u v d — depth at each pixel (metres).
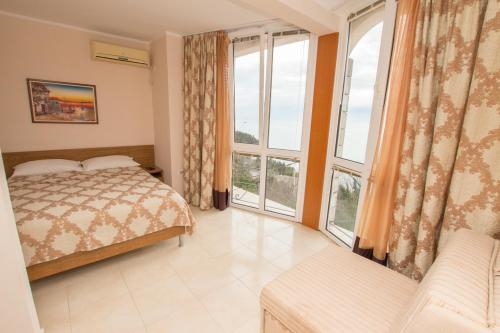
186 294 1.84
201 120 3.35
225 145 3.24
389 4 1.88
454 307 0.75
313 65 2.67
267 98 3.01
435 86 1.47
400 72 1.63
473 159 1.31
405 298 1.23
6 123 2.88
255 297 1.83
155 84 3.68
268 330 1.29
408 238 1.61
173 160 3.55
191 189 3.59
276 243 2.62
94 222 1.87
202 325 1.57
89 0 2.37
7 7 2.56
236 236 2.75
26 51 2.87
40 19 2.88
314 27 2.33
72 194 2.17
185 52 3.28
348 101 2.49
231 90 3.23
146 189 2.40
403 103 1.62
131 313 1.65
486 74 1.24
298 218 3.13
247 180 3.51
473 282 0.86
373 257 1.89
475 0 1.25
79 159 3.38
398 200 1.68
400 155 1.67
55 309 1.66
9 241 1.09
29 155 3.03
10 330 1.17
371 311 1.14
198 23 2.84
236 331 1.54
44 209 1.83
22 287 1.16
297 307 1.15
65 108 3.20
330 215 2.86
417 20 1.51
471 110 1.29
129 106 3.69
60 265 1.79
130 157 3.64
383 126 1.77
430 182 1.46
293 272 1.40
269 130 3.13
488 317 0.72
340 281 1.34
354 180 2.46
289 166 3.11
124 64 3.51
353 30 2.36
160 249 2.44
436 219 1.47
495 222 1.27
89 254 1.91
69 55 3.12
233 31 3.04
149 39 3.52
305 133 2.88
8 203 1.23
